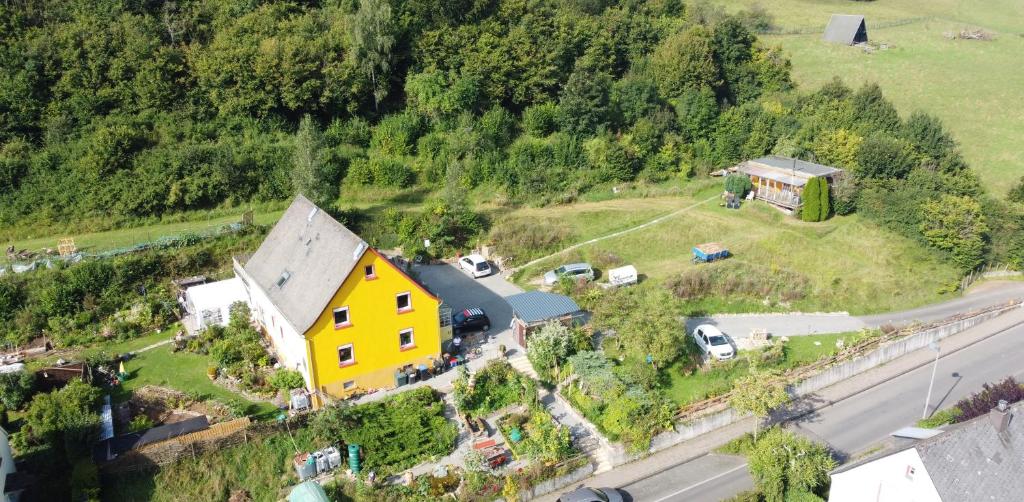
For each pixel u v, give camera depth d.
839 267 58.41
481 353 43.75
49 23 64.75
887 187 66.62
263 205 60.22
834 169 67.06
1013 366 47.66
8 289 44.75
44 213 54.19
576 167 69.94
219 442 34.62
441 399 39.62
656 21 90.81
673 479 37.06
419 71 71.75
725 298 53.16
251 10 71.69
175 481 33.50
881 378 46.53
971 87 91.44
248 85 64.56
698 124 75.06
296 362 39.81
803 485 34.34
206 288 46.75
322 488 33.03
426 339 41.19
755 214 65.31
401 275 39.06
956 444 31.25
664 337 42.09
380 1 69.69
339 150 65.94
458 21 75.31
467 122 68.50
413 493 34.09
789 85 88.69
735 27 87.00
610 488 35.47
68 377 38.97
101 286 46.75
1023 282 60.97
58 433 33.34
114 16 67.31
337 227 40.62
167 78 63.84
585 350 43.31
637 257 58.03
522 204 65.25
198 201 58.81
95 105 61.22
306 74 65.62
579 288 50.84
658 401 40.09
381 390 40.09
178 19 69.06
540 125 70.94
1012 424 32.34
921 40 105.12
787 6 119.38
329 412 35.94
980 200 64.62
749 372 42.06
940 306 56.09
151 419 37.19
